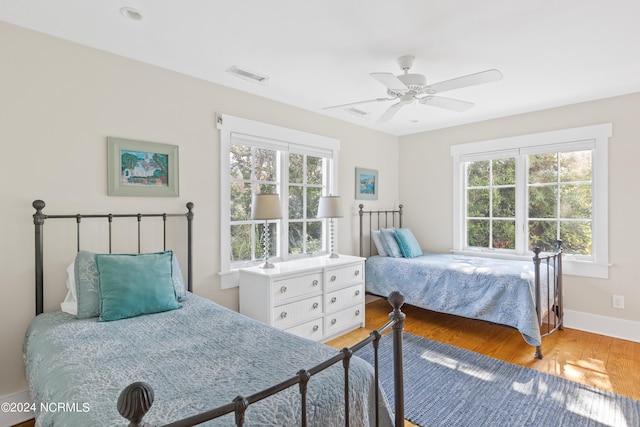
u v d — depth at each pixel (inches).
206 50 90.3
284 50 90.1
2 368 77.1
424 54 91.7
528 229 147.5
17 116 77.9
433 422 77.2
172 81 102.3
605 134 126.3
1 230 76.5
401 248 155.9
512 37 82.8
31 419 79.7
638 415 77.9
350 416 47.9
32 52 79.7
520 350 114.4
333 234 151.4
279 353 56.4
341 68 101.2
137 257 80.8
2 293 76.9
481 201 161.9
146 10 71.9
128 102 93.9
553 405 82.4
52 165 82.3
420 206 181.5
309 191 145.8
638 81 111.0
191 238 103.8
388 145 183.5
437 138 174.7
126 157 93.2
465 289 124.8
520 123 147.5
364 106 137.8
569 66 99.3
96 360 53.4
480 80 83.8
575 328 133.1
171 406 40.8
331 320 122.4
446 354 111.4
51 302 82.8
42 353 58.0
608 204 126.0
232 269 118.6
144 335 63.9
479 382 93.5
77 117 85.7
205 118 109.7
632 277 121.6
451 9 71.4
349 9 71.7
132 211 94.7
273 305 104.8
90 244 88.2
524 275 114.0
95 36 83.0
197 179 107.7
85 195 87.0
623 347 115.0
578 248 135.0
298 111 138.5
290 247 138.3
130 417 26.7
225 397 43.1
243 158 123.2
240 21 76.3
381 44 86.7
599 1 68.2
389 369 102.7
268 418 39.8
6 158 76.7
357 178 164.9
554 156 140.6
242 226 123.1
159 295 78.0
